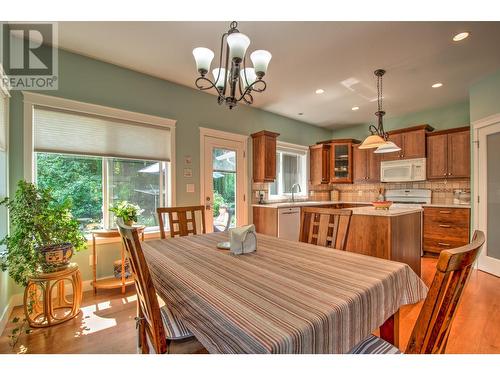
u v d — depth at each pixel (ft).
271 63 9.30
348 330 2.83
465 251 2.08
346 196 19.07
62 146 8.42
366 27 7.22
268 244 5.83
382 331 4.31
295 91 12.05
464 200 13.67
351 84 11.24
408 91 12.07
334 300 2.92
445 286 2.11
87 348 5.64
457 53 8.62
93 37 7.79
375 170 16.46
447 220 12.55
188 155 11.68
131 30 7.41
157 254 5.03
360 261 4.46
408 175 14.69
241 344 2.36
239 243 5.00
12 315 7.11
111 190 9.74
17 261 6.18
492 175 10.34
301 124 17.72
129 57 8.98
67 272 6.66
